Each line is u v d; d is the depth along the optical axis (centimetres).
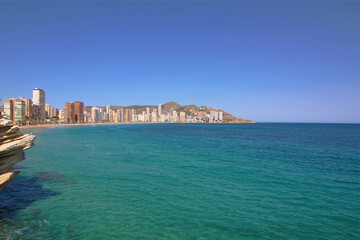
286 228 1389
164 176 2547
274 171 2842
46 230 1309
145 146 5662
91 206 1667
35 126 17650
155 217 1502
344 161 3612
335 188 2169
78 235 1262
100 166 3083
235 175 2617
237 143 6556
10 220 1425
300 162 3494
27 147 1620
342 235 1316
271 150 4953
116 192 1984
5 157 1459
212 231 1339
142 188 2105
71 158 3734
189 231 1333
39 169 2866
